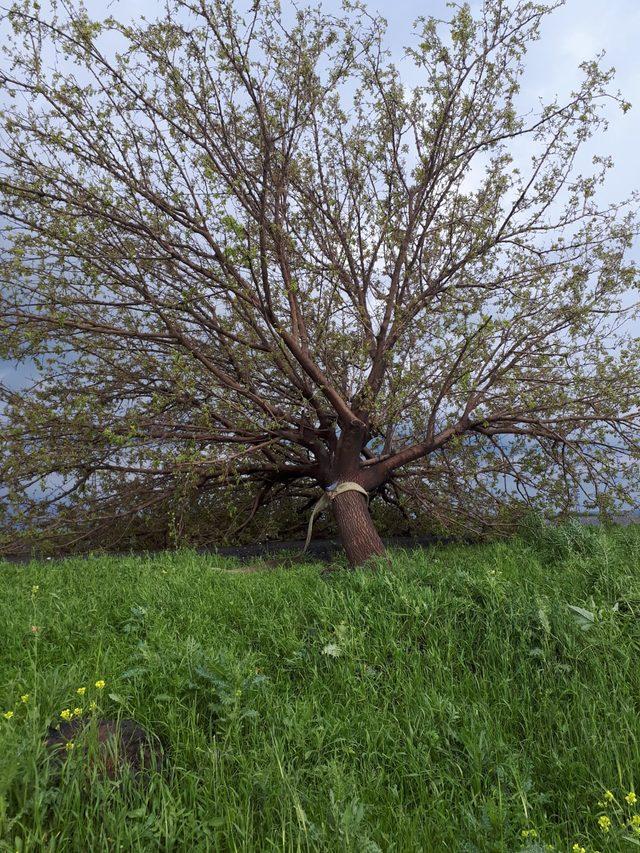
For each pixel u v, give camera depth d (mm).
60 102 8414
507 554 8133
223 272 9359
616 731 3615
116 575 7395
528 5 8844
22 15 7805
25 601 6102
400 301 10188
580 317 9711
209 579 7152
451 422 10797
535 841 2777
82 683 4016
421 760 3498
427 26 8812
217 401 10039
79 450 9797
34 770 2693
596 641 4547
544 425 10617
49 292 9211
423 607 5254
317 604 5684
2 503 10102
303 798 3012
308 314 10781
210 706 3723
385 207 10305
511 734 3799
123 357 10312
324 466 10484
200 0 7945
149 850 2547
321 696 4285
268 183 9234
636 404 9828
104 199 8477
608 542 7309
